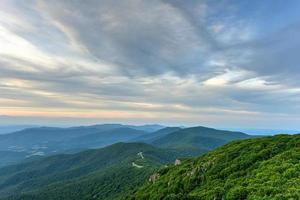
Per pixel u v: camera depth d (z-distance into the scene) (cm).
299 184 4809
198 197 6138
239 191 5297
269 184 5188
